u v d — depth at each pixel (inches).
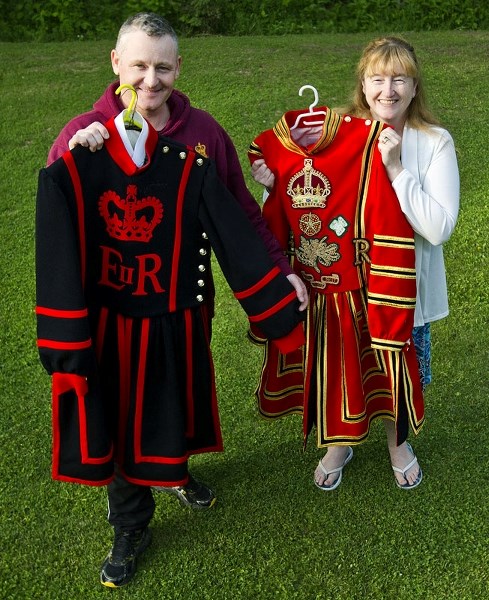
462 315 153.8
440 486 117.5
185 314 94.7
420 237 103.3
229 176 103.0
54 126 248.7
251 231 92.3
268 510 115.3
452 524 111.3
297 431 129.6
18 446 127.6
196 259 94.0
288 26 360.8
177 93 98.5
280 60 290.7
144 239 90.9
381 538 109.8
